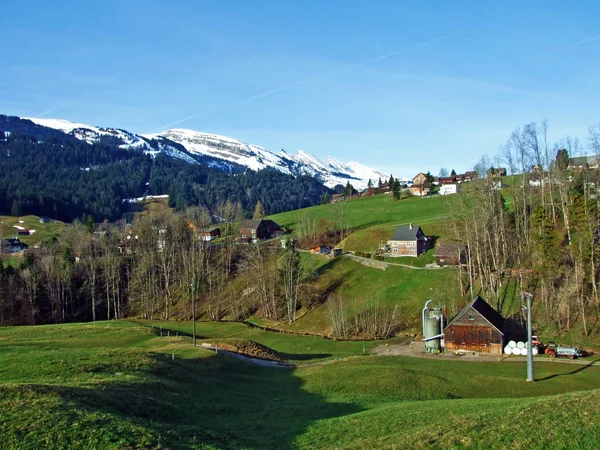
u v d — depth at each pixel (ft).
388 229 486.79
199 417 114.32
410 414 114.62
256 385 165.17
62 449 76.89
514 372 194.49
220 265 489.26
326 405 138.41
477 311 247.50
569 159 363.97
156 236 516.32
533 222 312.71
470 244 347.97
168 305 431.02
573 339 248.73
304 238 527.81
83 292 462.60
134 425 90.22
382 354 253.65
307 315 362.12
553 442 82.02
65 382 121.90
